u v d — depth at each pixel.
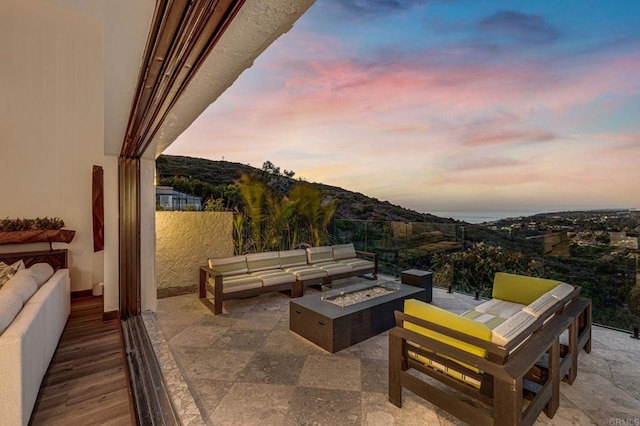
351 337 3.13
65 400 2.11
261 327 3.63
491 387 1.78
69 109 4.58
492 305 3.09
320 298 3.64
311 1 0.87
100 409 2.02
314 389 2.37
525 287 3.12
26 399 1.74
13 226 4.07
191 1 0.79
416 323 2.10
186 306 4.42
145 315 3.75
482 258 4.89
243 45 1.14
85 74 4.67
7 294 2.04
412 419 2.03
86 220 4.70
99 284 4.65
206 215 5.52
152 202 3.94
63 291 3.27
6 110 4.20
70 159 4.59
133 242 3.66
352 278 5.71
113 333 3.26
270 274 4.70
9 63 4.21
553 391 2.00
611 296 3.63
